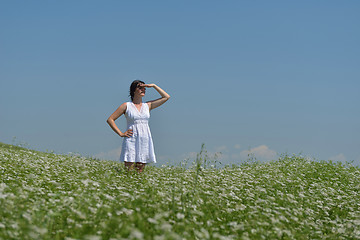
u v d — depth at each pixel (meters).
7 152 11.18
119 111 9.50
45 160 10.40
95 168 9.95
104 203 5.34
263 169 11.48
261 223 4.87
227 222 5.30
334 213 6.68
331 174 11.38
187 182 7.55
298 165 12.92
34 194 5.50
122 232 3.83
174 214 4.90
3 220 4.11
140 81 9.73
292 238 4.79
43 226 3.97
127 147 9.39
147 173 9.43
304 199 7.18
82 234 4.05
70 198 4.89
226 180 8.52
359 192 8.84
